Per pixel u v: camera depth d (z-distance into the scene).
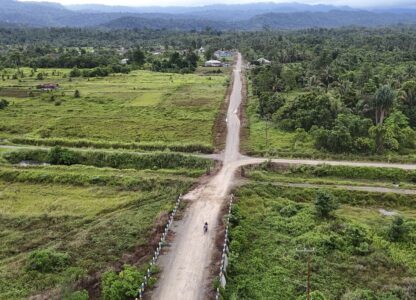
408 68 145.88
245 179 72.88
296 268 47.72
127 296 40.84
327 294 43.22
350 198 68.06
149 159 82.25
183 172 75.94
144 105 124.06
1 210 63.53
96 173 76.38
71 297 39.88
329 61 169.38
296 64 188.25
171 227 55.84
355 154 82.94
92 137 95.44
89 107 122.62
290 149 85.44
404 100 104.31
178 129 100.19
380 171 75.25
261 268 47.41
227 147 87.81
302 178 75.12
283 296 42.81
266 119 107.50
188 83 160.88
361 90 116.69
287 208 62.25
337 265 48.34
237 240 51.88
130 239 53.59
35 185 73.38
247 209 62.28
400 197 67.25
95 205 65.19
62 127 102.44
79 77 176.62
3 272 47.50
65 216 61.56
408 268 48.00
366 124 88.12
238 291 43.00
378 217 61.78
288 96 129.25
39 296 42.03
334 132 83.75
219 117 110.12
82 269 47.00
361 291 42.94
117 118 110.56
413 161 79.06
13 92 142.50
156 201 65.88
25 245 54.22
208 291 42.06
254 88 142.00
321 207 60.00
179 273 45.16
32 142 92.62
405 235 54.69
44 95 137.62
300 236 54.38
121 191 70.69
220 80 168.38
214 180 72.19
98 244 52.78
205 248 50.19
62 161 83.50
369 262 49.03
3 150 87.88
